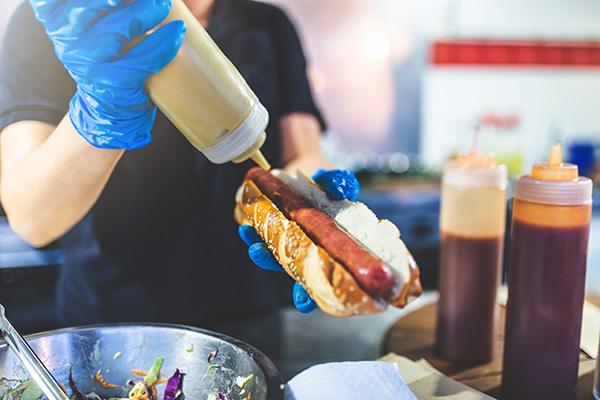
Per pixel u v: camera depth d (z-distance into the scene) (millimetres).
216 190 1188
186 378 611
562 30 3113
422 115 3227
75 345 610
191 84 530
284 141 1301
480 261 765
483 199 749
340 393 540
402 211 2465
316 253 498
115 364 625
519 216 646
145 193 1105
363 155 3219
